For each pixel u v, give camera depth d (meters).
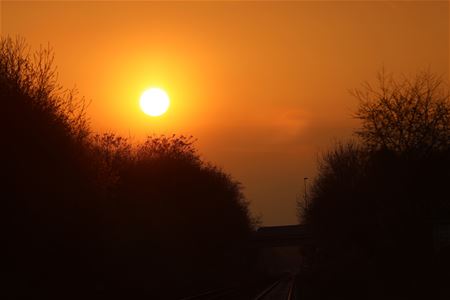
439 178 145.75
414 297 123.88
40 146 116.38
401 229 154.25
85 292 135.50
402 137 148.50
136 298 162.25
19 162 108.81
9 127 110.19
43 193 115.50
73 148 127.00
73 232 127.19
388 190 154.25
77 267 132.12
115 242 162.50
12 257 111.62
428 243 150.00
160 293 180.88
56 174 119.94
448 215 149.25
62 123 125.38
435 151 145.25
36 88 120.62
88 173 131.50
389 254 162.62
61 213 121.81
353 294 169.75
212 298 168.50
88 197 131.38
